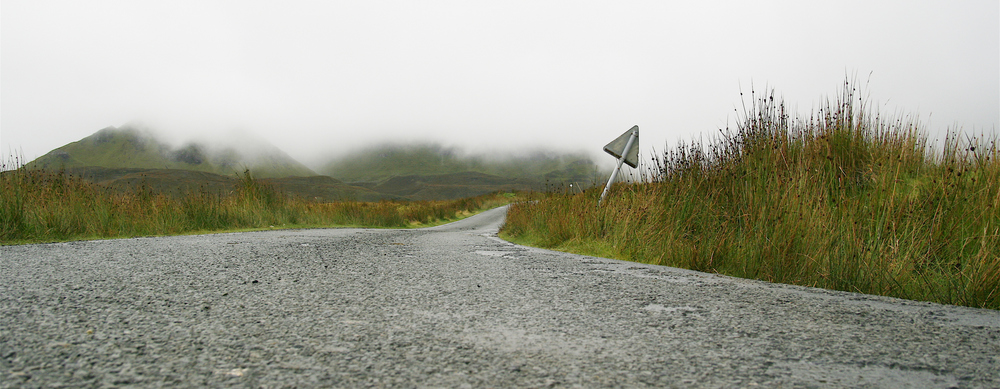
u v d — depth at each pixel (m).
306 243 6.16
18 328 1.71
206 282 2.82
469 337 1.74
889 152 5.43
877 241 3.55
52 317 1.88
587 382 1.31
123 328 1.76
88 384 1.21
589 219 7.11
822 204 4.29
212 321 1.90
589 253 6.10
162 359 1.43
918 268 3.38
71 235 7.43
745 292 2.73
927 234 3.71
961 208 4.04
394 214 20.70
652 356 1.54
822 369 1.43
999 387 1.30
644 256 5.35
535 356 1.53
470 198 42.59
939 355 1.57
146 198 10.06
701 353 1.58
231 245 5.55
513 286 2.85
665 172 6.89
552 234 7.67
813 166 5.18
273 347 1.57
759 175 5.32
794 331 1.86
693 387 1.28
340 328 1.83
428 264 3.95
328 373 1.34
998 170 4.30
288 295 2.47
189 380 1.27
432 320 1.98
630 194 7.69
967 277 2.92
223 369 1.36
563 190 9.80
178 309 2.09
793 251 3.85
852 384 1.31
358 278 3.10
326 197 21.88
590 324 1.95
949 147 5.12
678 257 4.68
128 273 3.11
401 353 1.54
